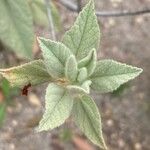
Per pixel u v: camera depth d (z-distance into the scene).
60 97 0.16
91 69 0.16
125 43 0.56
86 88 0.15
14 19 0.26
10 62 0.49
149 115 0.54
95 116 0.16
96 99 0.54
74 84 0.16
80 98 0.16
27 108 0.51
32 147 0.50
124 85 0.51
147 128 0.53
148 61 0.56
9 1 0.26
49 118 0.15
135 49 0.56
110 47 0.56
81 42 0.17
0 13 0.26
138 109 0.54
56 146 0.51
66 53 0.16
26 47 0.27
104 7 0.56
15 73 0.16
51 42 0.16
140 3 0.57
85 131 0.16
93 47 0.17
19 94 0.50
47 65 0.16
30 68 0.16
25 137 0.51
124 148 0.53
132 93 0.54
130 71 0.16
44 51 0.16
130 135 0.53
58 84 0.16
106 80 0.16
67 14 0.54
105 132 0.53
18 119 0.51
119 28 0.57
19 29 0.26
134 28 0.57
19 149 0.50
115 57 0.55
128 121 0.53
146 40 0.57
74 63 0.16
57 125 0.15
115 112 0.54
